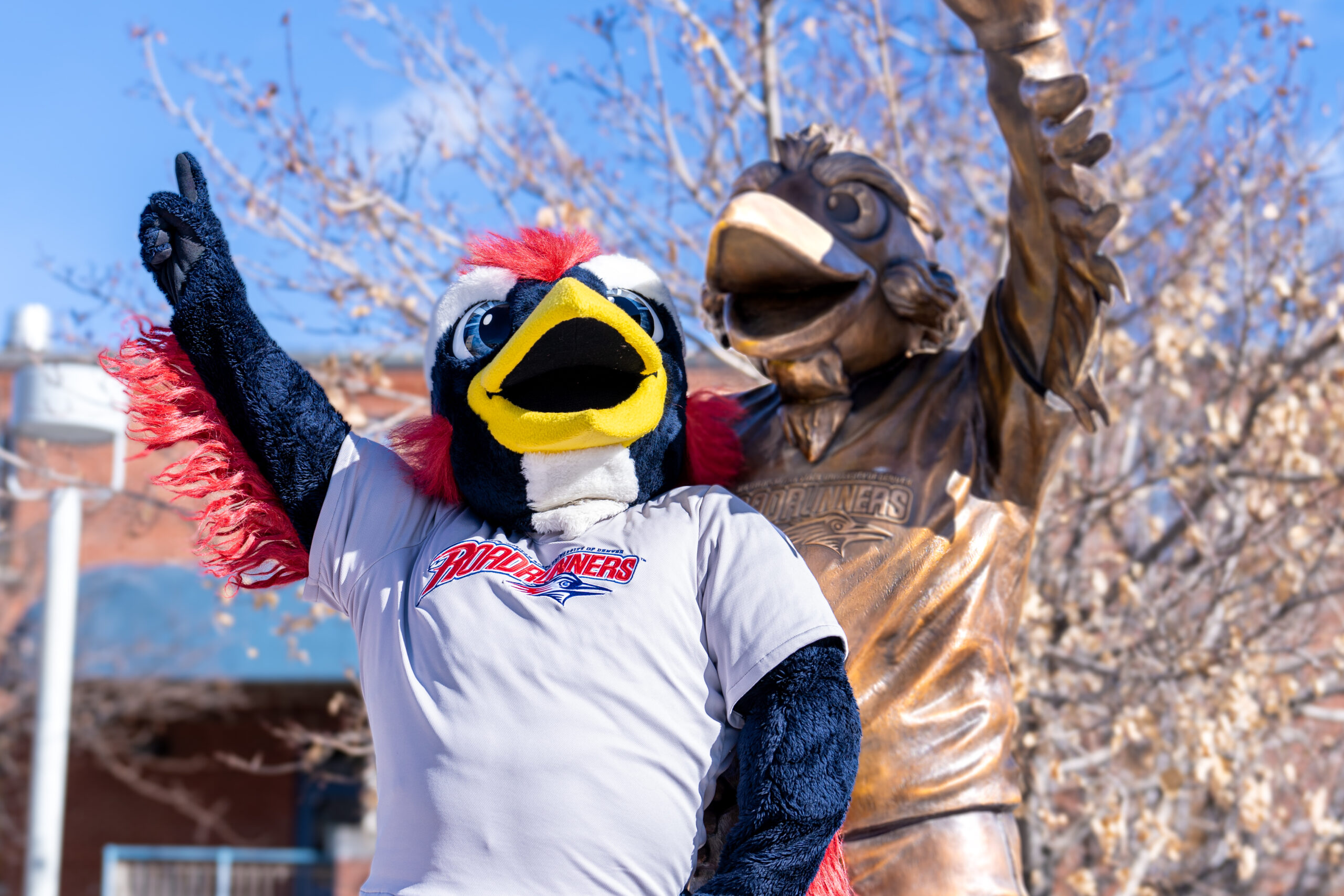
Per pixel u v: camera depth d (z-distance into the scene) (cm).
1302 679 738
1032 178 236
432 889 180
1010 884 233
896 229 263
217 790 1617
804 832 175
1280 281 625
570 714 184
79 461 1139
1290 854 821
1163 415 795
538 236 228
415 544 217
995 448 257
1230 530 721
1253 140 722
